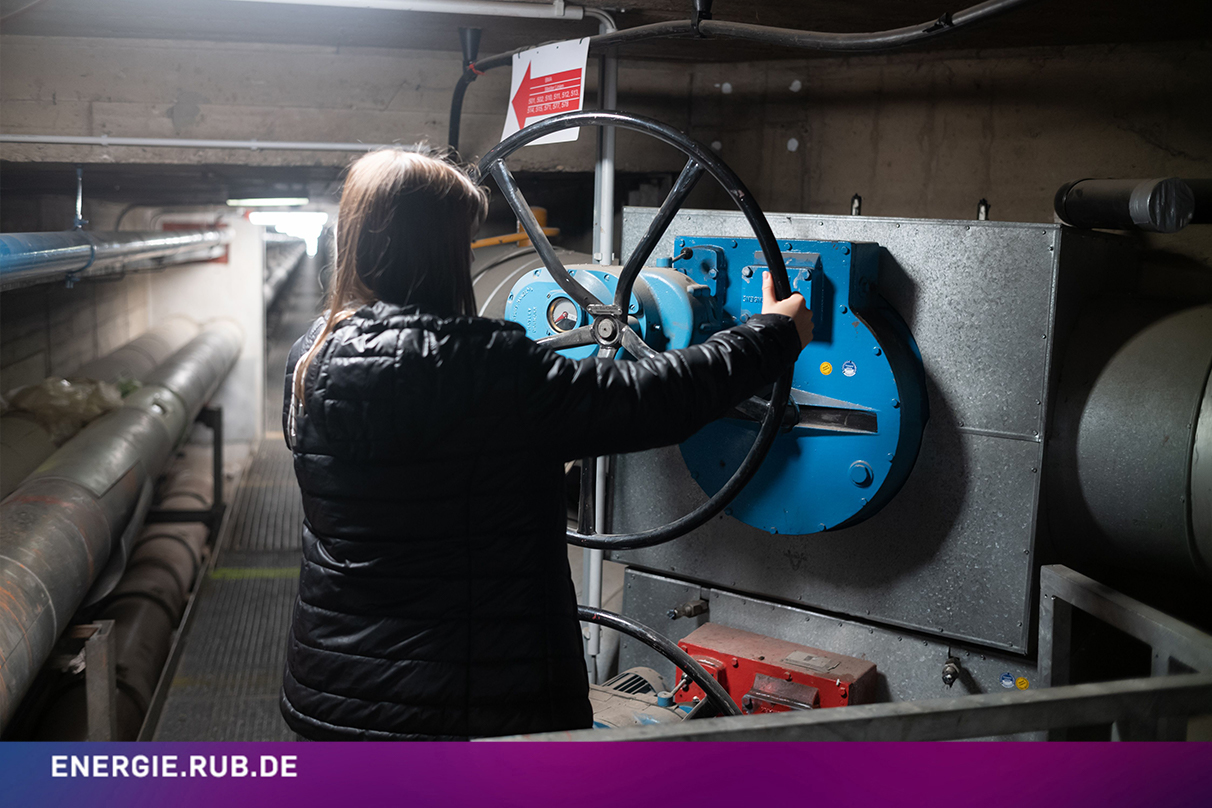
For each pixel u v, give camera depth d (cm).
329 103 307
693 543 229
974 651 196
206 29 274
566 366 98
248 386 921
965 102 274
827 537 209
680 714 207
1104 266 204
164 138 300
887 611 203
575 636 110
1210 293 228
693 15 192
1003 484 186
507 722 102
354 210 105
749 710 202
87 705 300
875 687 207
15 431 396
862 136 293
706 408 100
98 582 363
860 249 184
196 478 741
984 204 234
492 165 163
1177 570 182
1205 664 120
